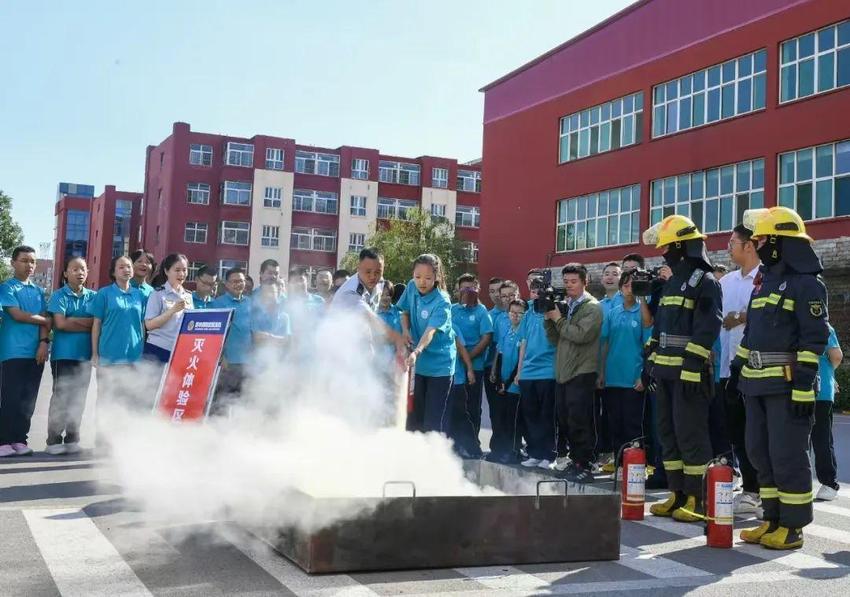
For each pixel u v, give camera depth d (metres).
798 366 5.73
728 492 5.81
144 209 68.94
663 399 6.93
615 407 9.12
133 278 9.58
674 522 6.64
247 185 61.38
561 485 5.87
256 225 61.03
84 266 9.25
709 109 26.66
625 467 6.79
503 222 36.19
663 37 28.41
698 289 6.65
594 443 8.73
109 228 80.50
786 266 5.98
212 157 61.28
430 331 7.49
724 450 7.93
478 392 10.35
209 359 7.57
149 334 8.98
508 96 36.38
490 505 4.99
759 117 24.64
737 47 25.47
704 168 26.56
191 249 60.50
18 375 8.88
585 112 32.19
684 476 6.71
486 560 4.98
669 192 28.08
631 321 8.95
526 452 10.48
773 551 5.73
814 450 8.06
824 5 22.73
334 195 63.50
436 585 4.54
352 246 63.28
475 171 67.44
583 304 8.59
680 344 6.73
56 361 9.11
